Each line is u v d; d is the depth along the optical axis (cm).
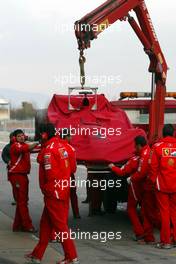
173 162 901
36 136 1141
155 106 1243
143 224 961
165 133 916
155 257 841
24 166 1044
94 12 1102
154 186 916
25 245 925
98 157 984
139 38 1205
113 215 1257
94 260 818
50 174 768
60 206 771
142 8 1183
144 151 919
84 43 1073
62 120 1030
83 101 1062
